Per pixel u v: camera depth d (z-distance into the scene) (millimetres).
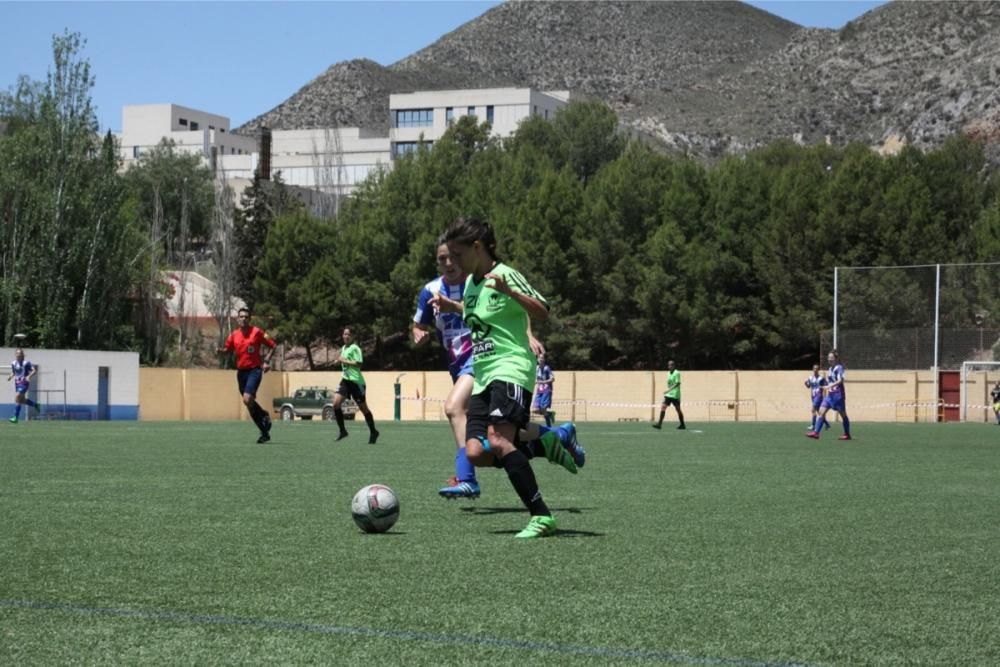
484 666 4879
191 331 89312
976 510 11344
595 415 62719
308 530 9250
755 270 71562
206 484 13797
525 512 10758
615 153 109062
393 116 149625
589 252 72750
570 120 110688
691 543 8641
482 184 81125
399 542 8562
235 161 173625
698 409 60344
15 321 67250
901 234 66188
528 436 10438
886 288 53500
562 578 7004
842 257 67125
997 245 64062
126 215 78438
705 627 5656
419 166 82688
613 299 71875
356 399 26109
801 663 4980
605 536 9023
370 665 4879
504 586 6715
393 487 13484
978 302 52156
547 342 71062
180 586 6664
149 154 142625
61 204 68188
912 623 5789
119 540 8602
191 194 128500
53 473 15516
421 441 27312
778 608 6137
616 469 17594
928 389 52875
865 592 6629
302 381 64875
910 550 8367
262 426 25188
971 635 5531
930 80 188875
